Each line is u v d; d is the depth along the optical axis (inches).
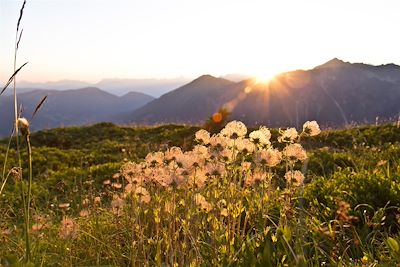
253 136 132.6
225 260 124.8
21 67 94.7
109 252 169.2
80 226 198.5
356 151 435.2
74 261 165.3
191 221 141.5
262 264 119.7
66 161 628.1
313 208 185.3
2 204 302.8
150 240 142.2
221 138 134.4
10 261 97.7
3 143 804.6
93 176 473.7
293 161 128.3
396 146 377.7
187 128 876.0
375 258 138.3
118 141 853.8
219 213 145.2
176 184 125.0
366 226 159.2
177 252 140.0
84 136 914.7
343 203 111.6
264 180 139.2
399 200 190.5
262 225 143.4
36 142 849.5
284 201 143.2
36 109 96.9
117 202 166.9
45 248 174.9
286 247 123.5
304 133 133.7
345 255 137.0
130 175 156.4
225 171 131.0
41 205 335.9
